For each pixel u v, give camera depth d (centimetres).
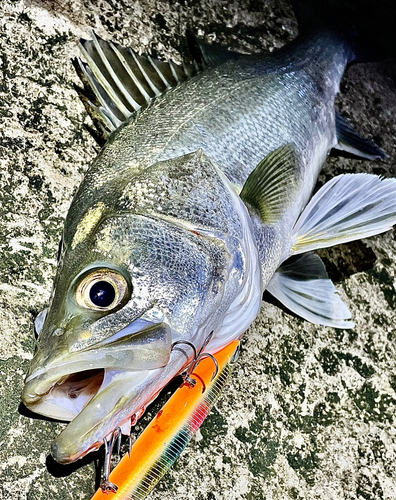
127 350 20
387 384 34
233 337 27
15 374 24
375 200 35
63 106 32
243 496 27
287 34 48
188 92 30
